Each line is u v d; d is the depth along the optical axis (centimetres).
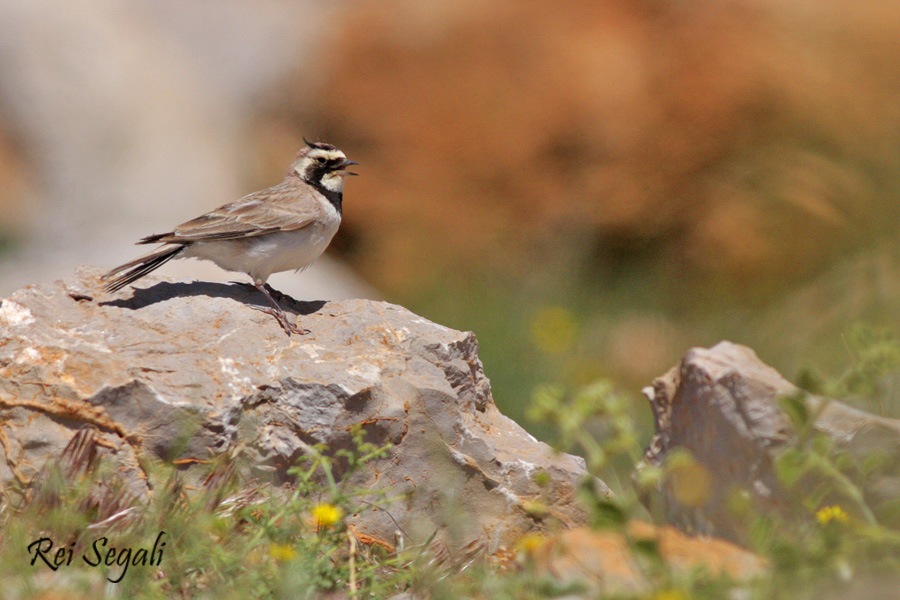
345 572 659
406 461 755
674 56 1880
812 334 1355
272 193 915
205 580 626
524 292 1753
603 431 1129
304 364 757
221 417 712
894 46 1748
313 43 2084
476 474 761
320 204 917
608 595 521
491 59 1978
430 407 761
